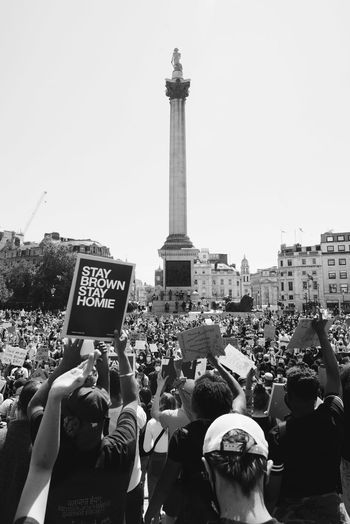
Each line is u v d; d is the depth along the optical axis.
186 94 84.69
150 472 7.52
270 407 6.89
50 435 2.93
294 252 152.50
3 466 4.46
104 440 3.54
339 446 4.32
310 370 4.68
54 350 24.67
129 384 4.22
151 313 75.44
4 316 69.12
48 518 3.24
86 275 4.50
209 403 4.41
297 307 148.38
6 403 9.09
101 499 3.34
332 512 4.14
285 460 4.21
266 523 2.78
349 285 142.62
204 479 4.05
